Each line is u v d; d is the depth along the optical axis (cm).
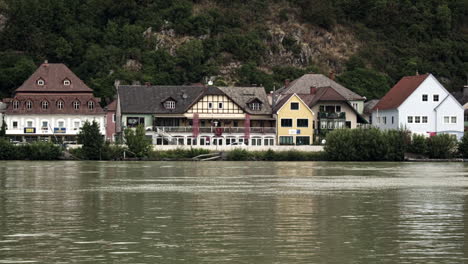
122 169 13150
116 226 6212
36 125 18962
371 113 19912
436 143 16600
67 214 6912
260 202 7862
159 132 18062
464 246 5412
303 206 7531
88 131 16425
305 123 18525
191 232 5931
